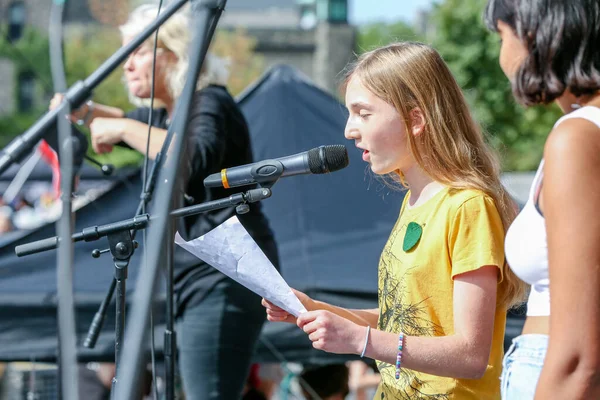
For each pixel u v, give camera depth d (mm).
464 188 2441
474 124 2613
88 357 4020
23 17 28734
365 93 2545
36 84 28750
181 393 4586
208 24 2340
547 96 1842
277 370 5977
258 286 2477
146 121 3617
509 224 2467
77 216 4512
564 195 1673
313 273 4273
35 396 4980
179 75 3342
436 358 2303
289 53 41312
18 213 10453
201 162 3236
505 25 1896
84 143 2871
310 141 5227
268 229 3553
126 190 4613
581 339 1640
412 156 2531
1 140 28469
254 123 5363
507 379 1975
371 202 4926
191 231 3291
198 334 3346
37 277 4273
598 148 1694
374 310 2814
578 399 1646
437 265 2412
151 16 3467
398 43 2633
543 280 1886
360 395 5941
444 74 2590
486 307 2332
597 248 1646
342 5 41188
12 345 4086
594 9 1756
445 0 22828
